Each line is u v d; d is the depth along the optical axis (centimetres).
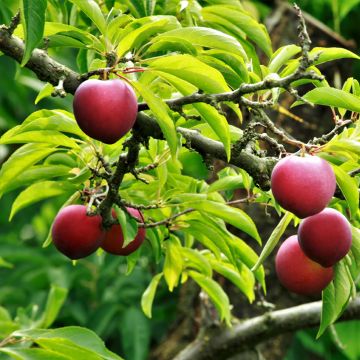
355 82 215
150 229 225
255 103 204
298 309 250
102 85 201
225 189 224
